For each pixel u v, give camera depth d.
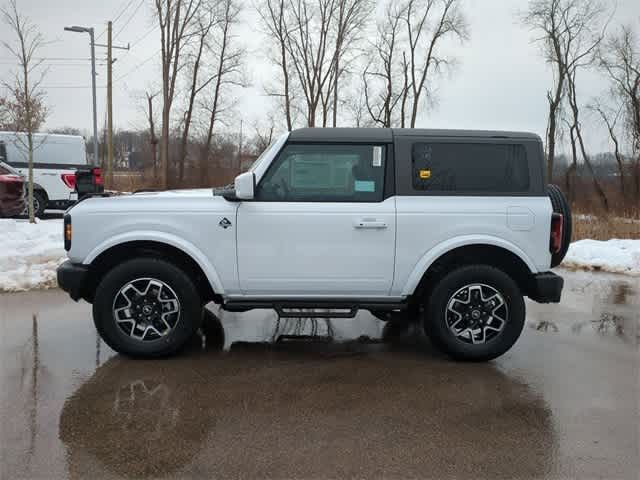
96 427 3.37
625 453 3.16
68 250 4.46
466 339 4.65
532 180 4.59
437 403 3.82
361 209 4.48
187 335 4.55
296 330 5.60
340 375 4.33
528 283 4.71
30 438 3.22
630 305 6.85
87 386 4.01
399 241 4.50
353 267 4.51
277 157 4.53
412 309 5.83
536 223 4.52
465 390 4.06
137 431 3.33
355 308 4.63
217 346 5.03
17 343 4.96
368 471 2.92
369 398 3.88
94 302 4.46
